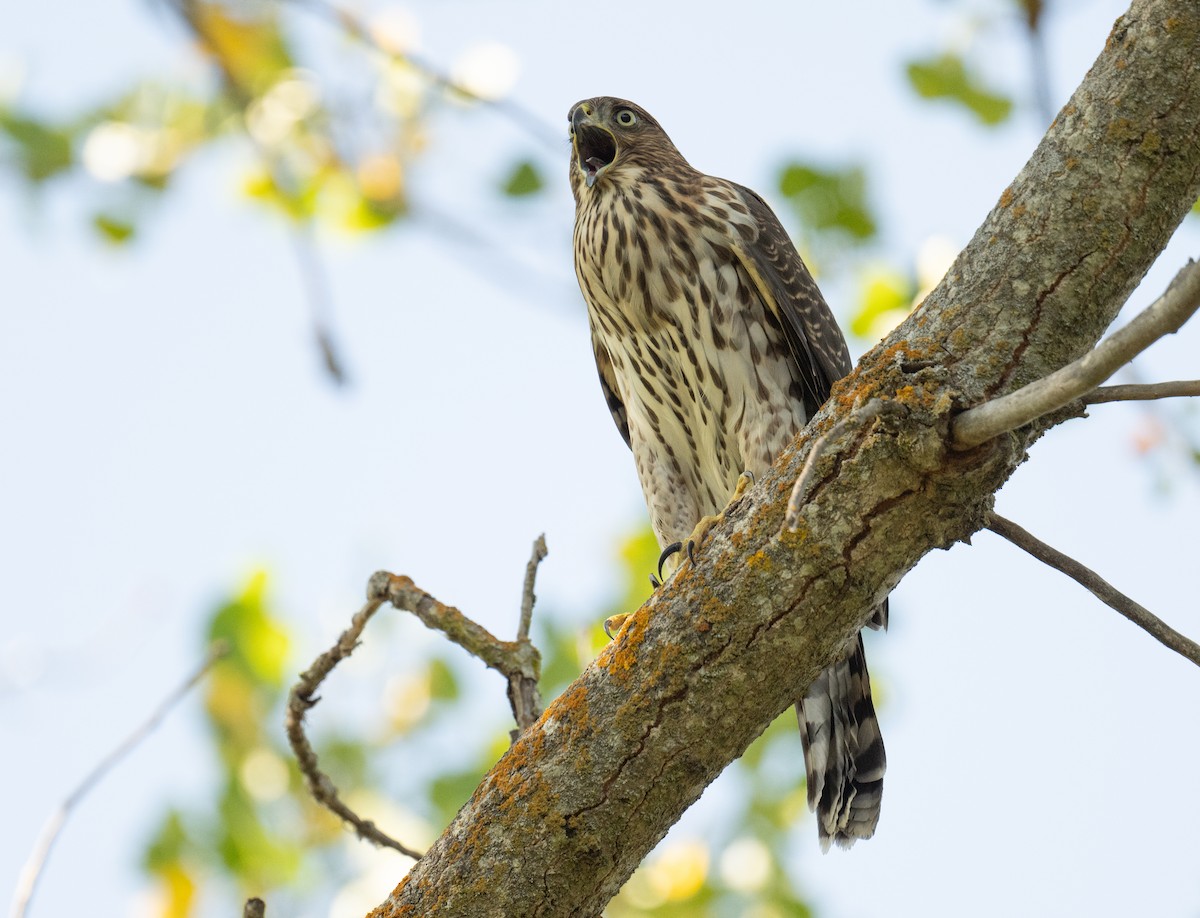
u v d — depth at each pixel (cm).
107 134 1144
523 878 616
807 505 584
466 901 617
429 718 1197
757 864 1159
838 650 611
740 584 596
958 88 1049
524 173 1078
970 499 577
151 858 1138
